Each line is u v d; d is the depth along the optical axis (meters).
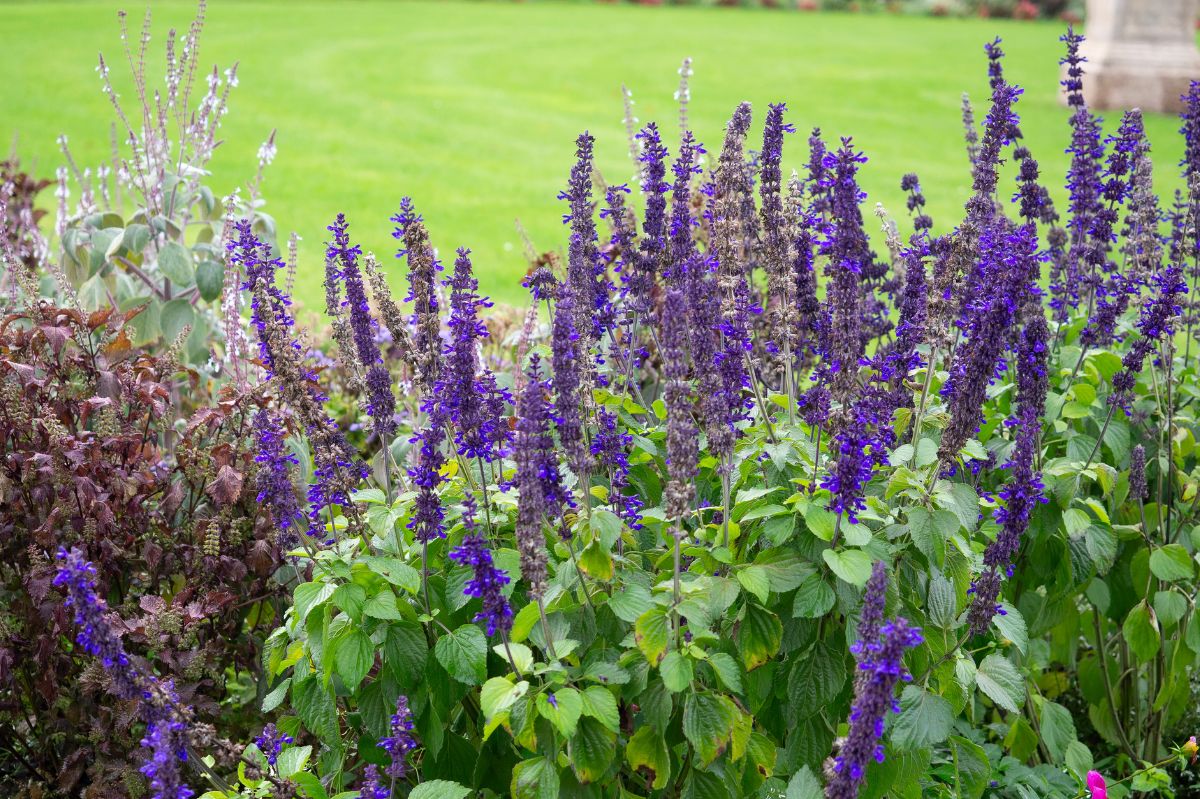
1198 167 4.05
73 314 3.84
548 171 15.23
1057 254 4.47
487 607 2.59
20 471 3.61
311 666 2.99
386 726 3.01
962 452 3.21
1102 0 20.39
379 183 14.10
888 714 2.95
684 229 3.47
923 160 15.88
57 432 3.46
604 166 15.40
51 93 18.36
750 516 2.86
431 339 3.19
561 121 18.75
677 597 2.72
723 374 3.08
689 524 3.32
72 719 3.62
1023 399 3.37
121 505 3.66
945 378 3.59
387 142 16.75
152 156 5.36
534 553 2.60
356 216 12.31
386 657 2.90
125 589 3.81
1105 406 4.06
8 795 3.77
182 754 2.59
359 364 3.39
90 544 3.56
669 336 2.60
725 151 3.49
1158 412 4.09
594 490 3.01
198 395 5.04
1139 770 3.95
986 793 3.67
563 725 2.53
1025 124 18.55
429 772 3.07
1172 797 4.00
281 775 2.83
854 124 18.72
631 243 3.67
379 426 3.08
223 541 3.72
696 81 23.11
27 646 3.62
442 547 3.07
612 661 2.87
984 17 38.94
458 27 31.33
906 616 3.01
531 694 2.67
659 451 3.37
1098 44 20.44
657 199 3.47
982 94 21.92
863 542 2.74
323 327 6.55
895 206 12.41
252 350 4.55
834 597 2.82
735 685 2.67
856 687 2.45
